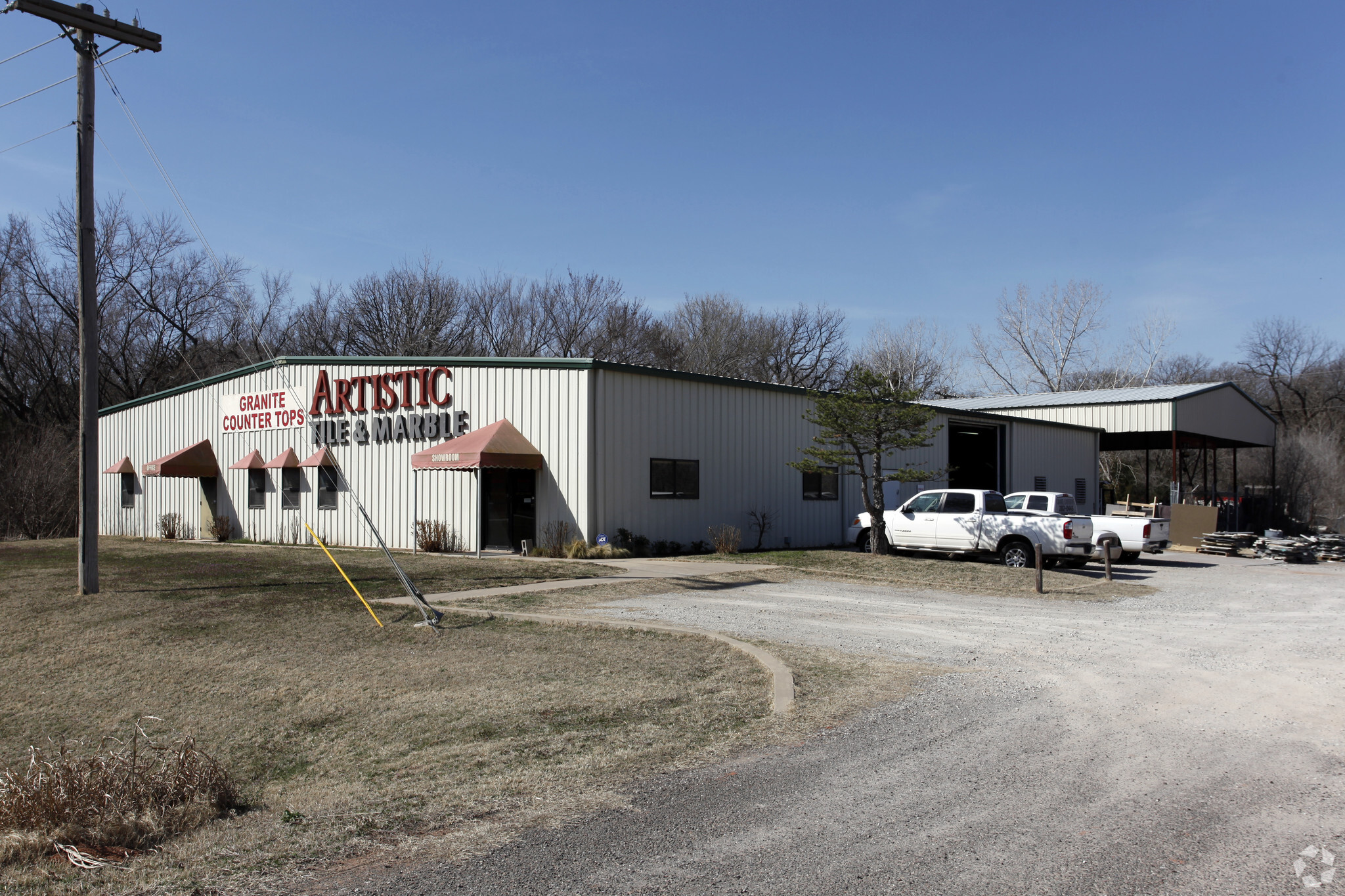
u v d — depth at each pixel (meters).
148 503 32.09
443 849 4.83
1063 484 36.47
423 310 51.56
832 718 7.36
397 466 23.56
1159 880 4.38
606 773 6.11
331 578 16.50
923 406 27.48
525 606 13.26
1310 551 25.56
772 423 24.64
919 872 4.47
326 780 6.48
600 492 20.31
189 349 47.72
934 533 20.94
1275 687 8.66
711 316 57.16
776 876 4.43
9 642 12.02
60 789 5.21
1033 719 7.36
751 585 16.06
